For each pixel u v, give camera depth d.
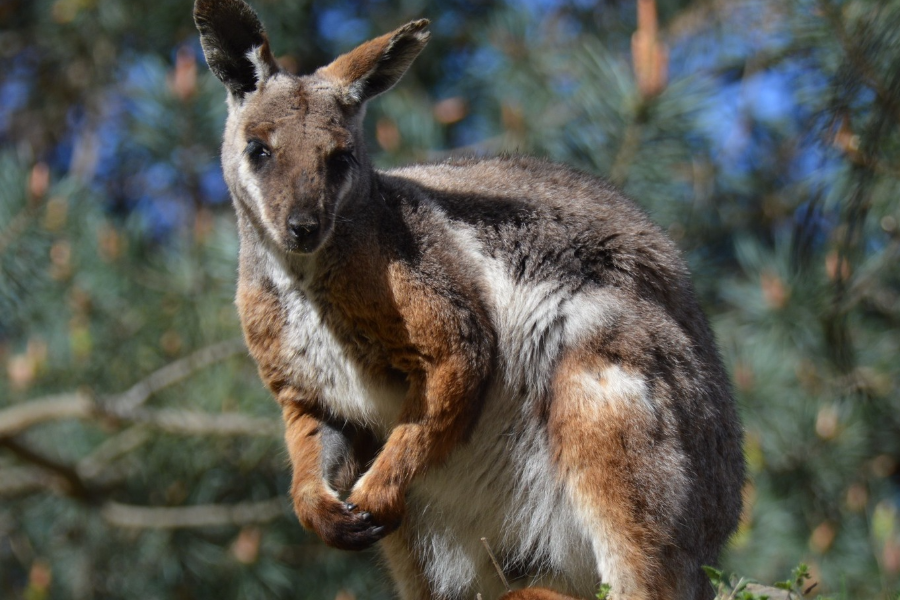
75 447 15.99
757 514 14.03
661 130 13.41
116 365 14.80
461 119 18.33
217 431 14.50
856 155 10.22
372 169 8.89
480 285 8.59
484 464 8.87
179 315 14.67
